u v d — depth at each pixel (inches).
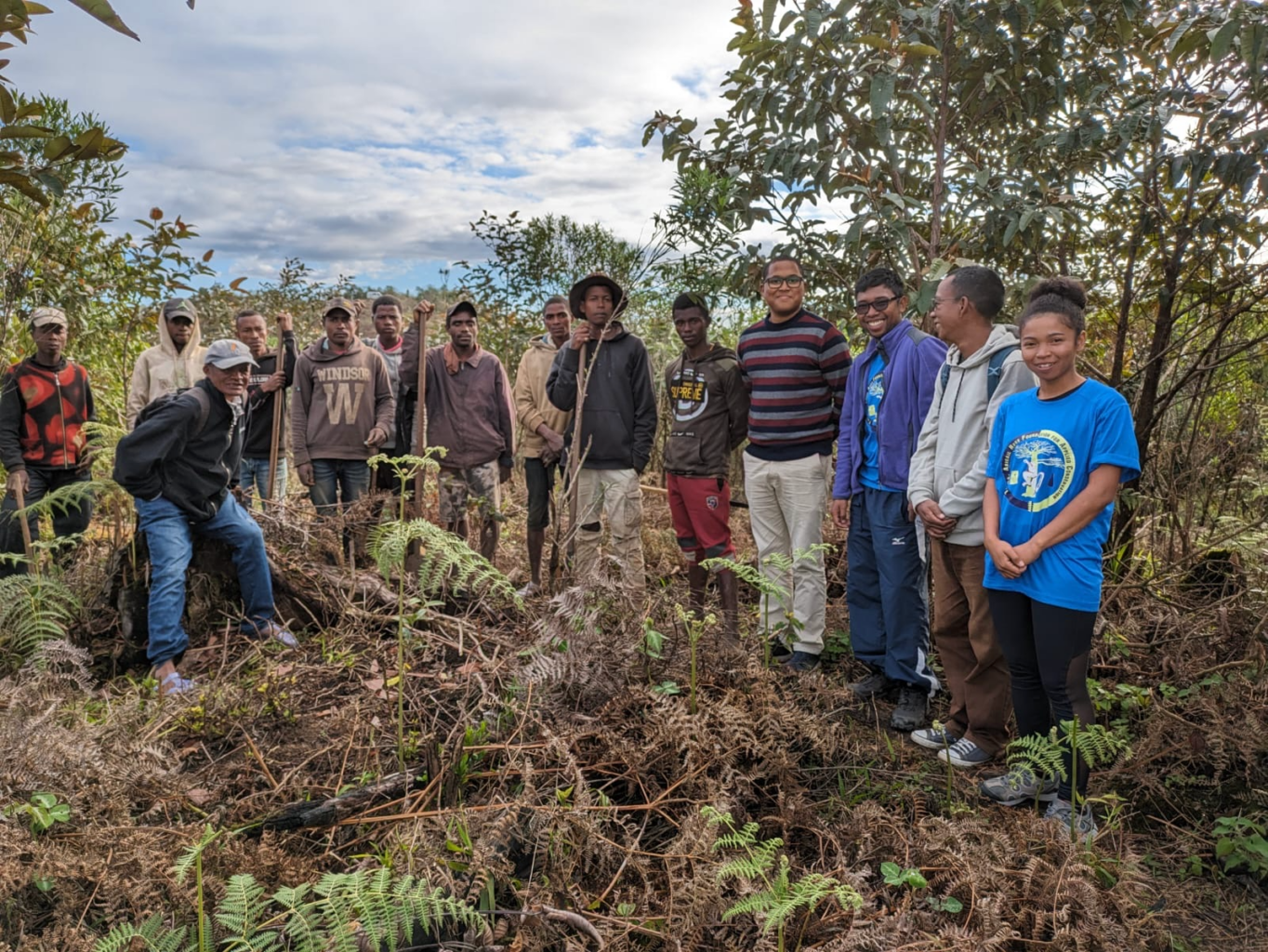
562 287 223.1
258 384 225.5
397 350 246.5
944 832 93.4
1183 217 169.9
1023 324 104.3
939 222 169.9
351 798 98.5
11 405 189.0
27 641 145.0
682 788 103.0
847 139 177.3
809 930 82.3
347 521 191.5
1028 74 171.3
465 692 123.0
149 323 269.6
